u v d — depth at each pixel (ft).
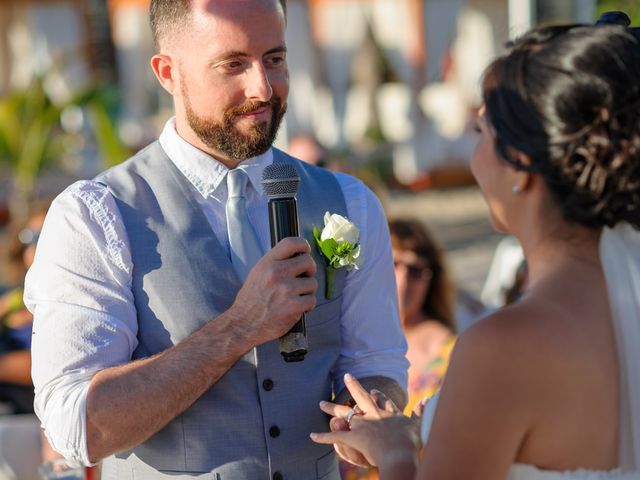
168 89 8.64
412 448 6.90
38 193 41.22
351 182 9.23
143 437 7.61
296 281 7.65
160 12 8.34
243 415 8.09
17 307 15.66
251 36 7.93
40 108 34.86
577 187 5.64
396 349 9.02
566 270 5.85
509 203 6.05
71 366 7.74
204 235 8.28
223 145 8.18
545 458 5.66
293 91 51.42
